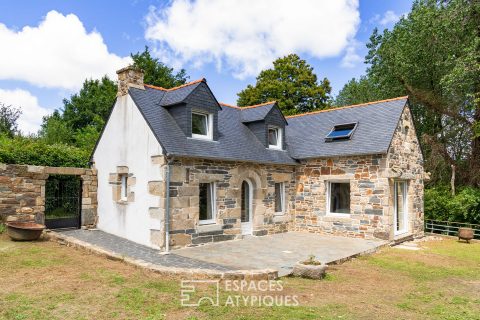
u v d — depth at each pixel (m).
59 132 27.56
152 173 10.76
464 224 15.81
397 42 21.12
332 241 12.36
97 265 8.11
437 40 18.88
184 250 10.34
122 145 12.23
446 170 20.02
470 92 17.73
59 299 5.76
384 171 12.60
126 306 5.51
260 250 10.52
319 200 14.38
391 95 22.44
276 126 15.03
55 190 13.87
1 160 13.23
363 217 13.02
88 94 36.03
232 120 14.84
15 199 11.46
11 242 10.23
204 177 11.40
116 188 12.47
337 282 7.50
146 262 8.09
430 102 19.62
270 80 31.62
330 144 14.44
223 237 11.95
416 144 15.17
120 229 12.11
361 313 5.59
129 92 11.84
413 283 7.70
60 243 10.46
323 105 32.03
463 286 7.59
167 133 10.98
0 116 25.89
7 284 6.51
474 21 17.55
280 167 14.50
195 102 11.81
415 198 14.95
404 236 13.57
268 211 13.85
